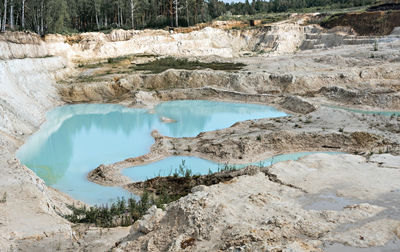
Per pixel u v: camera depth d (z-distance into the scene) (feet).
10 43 148.87
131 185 71.72
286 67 174.91
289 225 29.37
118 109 143.13
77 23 292.61
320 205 36.27
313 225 29.35
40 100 138.51
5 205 45.32
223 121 122.42
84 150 95.04
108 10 289.74
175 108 143.02
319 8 356.38
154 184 70.64
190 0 290.15
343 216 31.07
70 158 88.79
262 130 98.89
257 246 25.71
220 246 27.45
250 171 63.26
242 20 297.12
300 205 36.55
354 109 127.54
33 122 115.34
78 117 130.82
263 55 237.45
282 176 46.91
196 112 135.54
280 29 262.88
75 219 49.93
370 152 78.13
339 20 248.93
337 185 42.45
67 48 210.38
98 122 124.16
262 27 271.08
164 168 81.25
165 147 92.73
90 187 72.23
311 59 189.06
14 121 103.96
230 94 154.71
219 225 30.30
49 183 73.97
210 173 72.64
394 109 123.44
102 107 147.02
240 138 90.12
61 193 66.80
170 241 30.30
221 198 38.09
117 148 96.89
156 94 156.76
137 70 182.70
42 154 91.45
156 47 237.04
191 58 216.74
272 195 38.17
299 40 258.57
